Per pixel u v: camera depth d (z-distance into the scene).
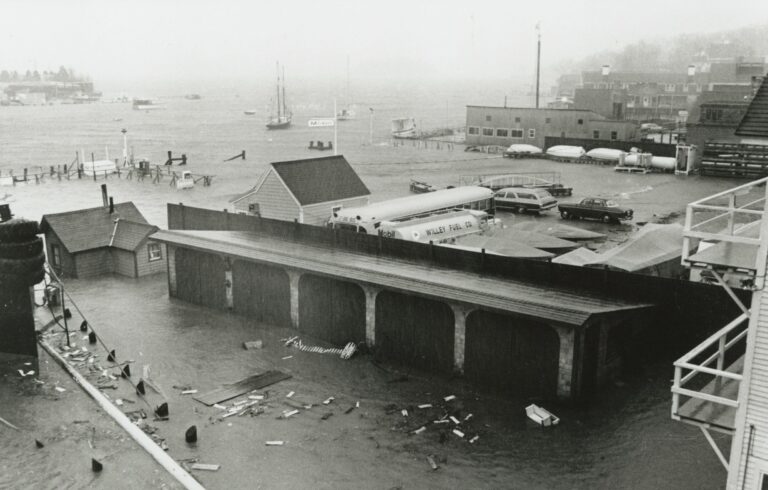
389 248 36.47
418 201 51.47
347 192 53.53
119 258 46.44
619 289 29.73
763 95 18.94
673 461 22.67
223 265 37.84
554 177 88.75
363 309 32.22
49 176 99.88
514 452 23.41
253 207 53.50
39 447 21.16
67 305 39.75
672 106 165.12
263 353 32.50
